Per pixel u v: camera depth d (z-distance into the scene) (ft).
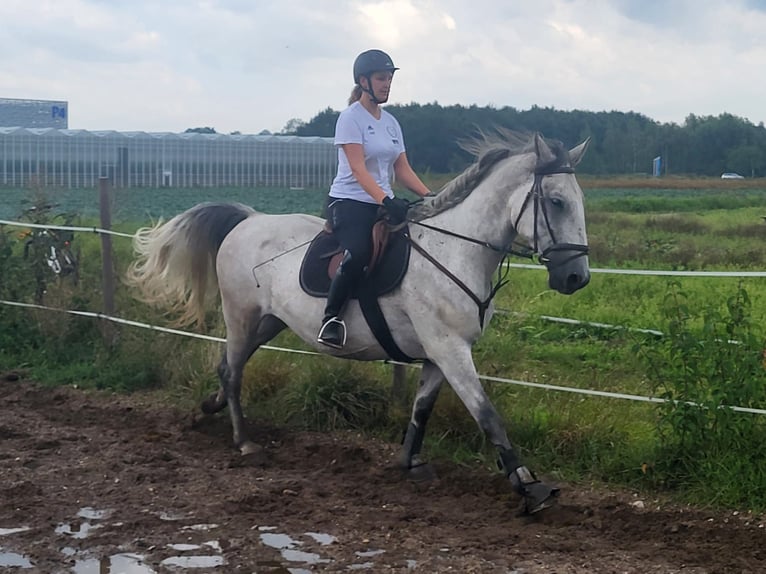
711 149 252.21
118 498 19.07
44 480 20.13
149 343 29.76
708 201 139.74
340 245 19.74
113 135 147.02
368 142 19.51
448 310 18.69
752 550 16.60
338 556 16.07
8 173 139.74
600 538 17.33
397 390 24.23
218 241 23.44
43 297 33.73
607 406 23.13
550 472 20.99
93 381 29.25
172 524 17.54
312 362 25.49
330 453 22.48
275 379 25.95
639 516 18.24
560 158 17.67
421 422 20.79
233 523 17.69
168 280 23.50
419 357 20.11
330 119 178.40
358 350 20.40
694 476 19.57
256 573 15.34
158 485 19.98
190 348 28.99
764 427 19.71
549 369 28.35
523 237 18.44
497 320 28.71
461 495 19.77
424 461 20.99
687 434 20.07
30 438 23.48
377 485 20.38
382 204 19.01
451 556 16.14
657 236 77.51
